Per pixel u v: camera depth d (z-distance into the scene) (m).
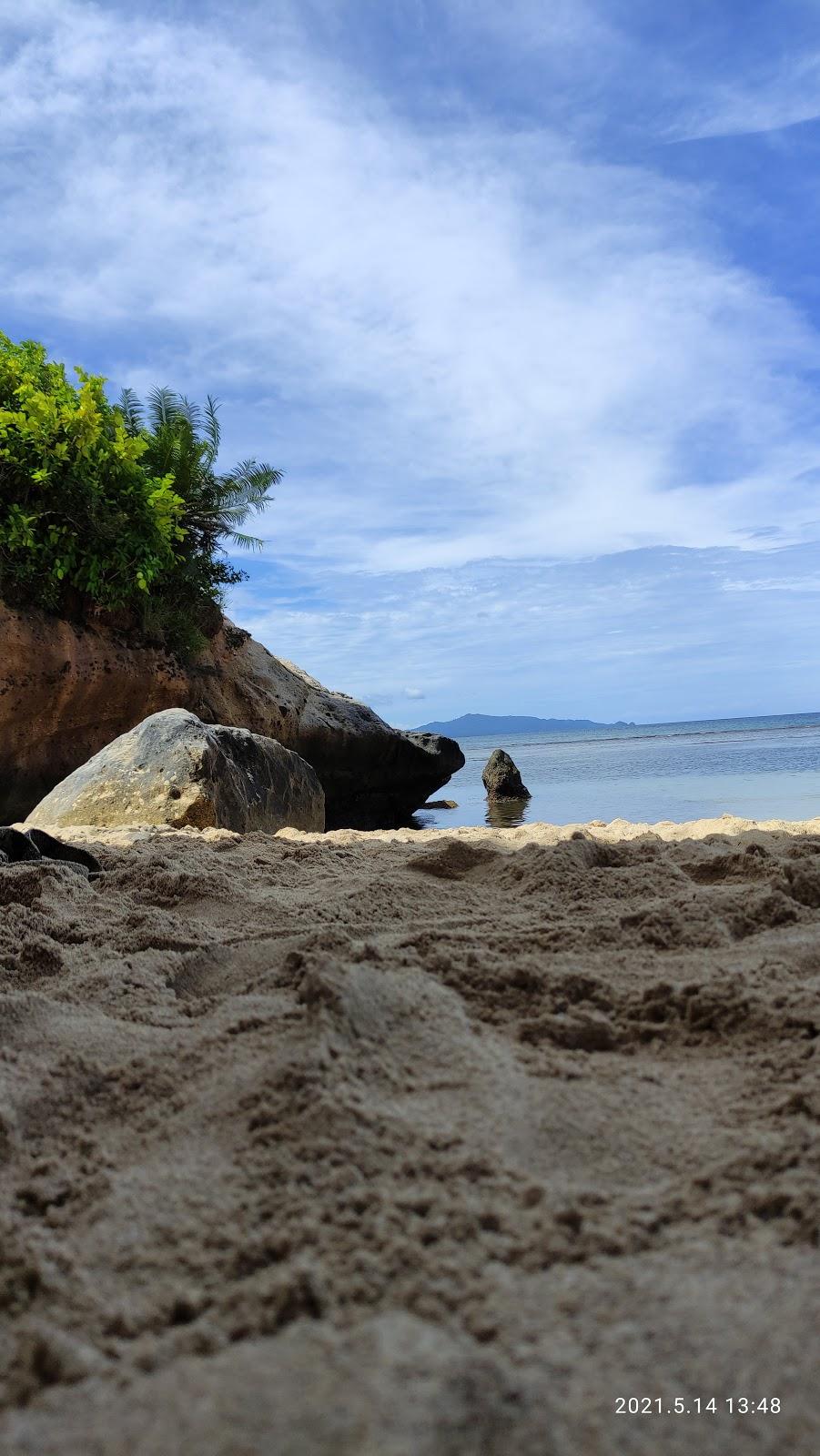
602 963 2.51
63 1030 2.15
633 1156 1.49
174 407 19.20
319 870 4.65
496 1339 1.03
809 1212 1.24
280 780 10.55
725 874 3.71
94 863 4.61
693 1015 2.03
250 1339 1.06
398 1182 1.37
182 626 16.52
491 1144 1.47
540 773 28.52
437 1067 1.78
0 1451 0.91
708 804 15.35
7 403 15.60
